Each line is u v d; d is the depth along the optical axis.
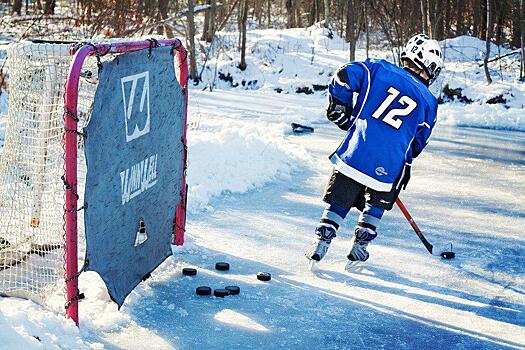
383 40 21.89
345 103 4.49
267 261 4.68
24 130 3.68
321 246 4.49
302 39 22.34
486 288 4.39
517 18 20.67
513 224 5.96
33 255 3.84
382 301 4.07
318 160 8.34
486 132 11.48
